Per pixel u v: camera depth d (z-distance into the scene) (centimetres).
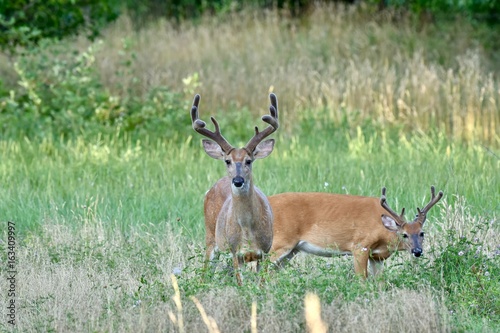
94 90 4541
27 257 2469
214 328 1744
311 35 5962
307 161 3638
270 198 2584
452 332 1938
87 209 2944
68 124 4253
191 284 2078
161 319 1916
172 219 2847
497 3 5384
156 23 6944
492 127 4291
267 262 2202
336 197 2575
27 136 4234
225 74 5259
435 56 5600
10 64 5353
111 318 1948
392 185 3181
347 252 2553
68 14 4981
